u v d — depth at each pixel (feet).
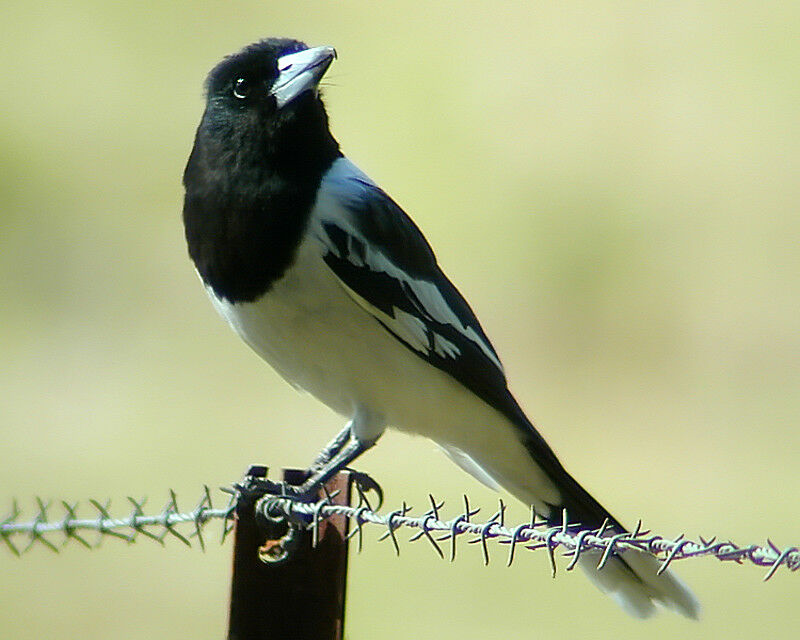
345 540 18.60
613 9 76.59
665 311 63.05
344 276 22.54
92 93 74.95
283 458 47.06
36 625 36.14
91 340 59.72
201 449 47.80
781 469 47.91
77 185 70.03
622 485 45.96
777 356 60.23
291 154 22.45
